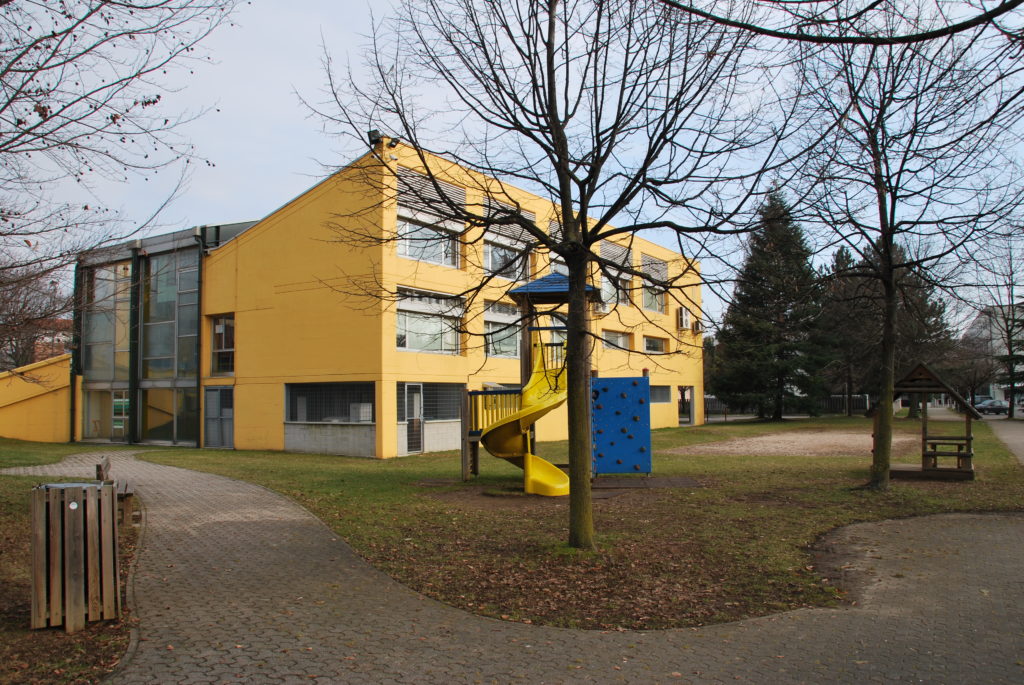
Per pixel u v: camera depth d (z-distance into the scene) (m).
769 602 6.40
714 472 16.39
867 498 12.17
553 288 14.22
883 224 12.03
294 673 4.77
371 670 4.85
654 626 5.79
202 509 11.12
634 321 34.75
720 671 4.80
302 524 9.95
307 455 22.20
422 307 22.94
